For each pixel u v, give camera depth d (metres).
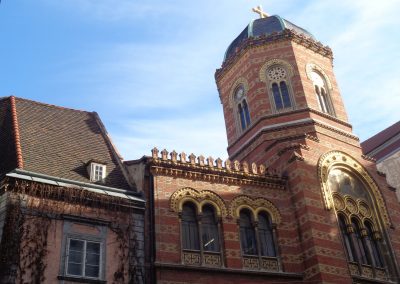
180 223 24.56
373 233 29.19
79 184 22.47
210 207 26.09
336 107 35.03
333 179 29.72
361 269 26.88
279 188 28.20
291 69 34.75
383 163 41.72
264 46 36.00
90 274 20.61
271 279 24.72
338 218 28.33
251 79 34.94
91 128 28.73
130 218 22.77
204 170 26.64
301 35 36.59
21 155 23.11
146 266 22.47
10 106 27.39
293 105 33.25
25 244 19.67
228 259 24.45
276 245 26.27
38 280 19.25
